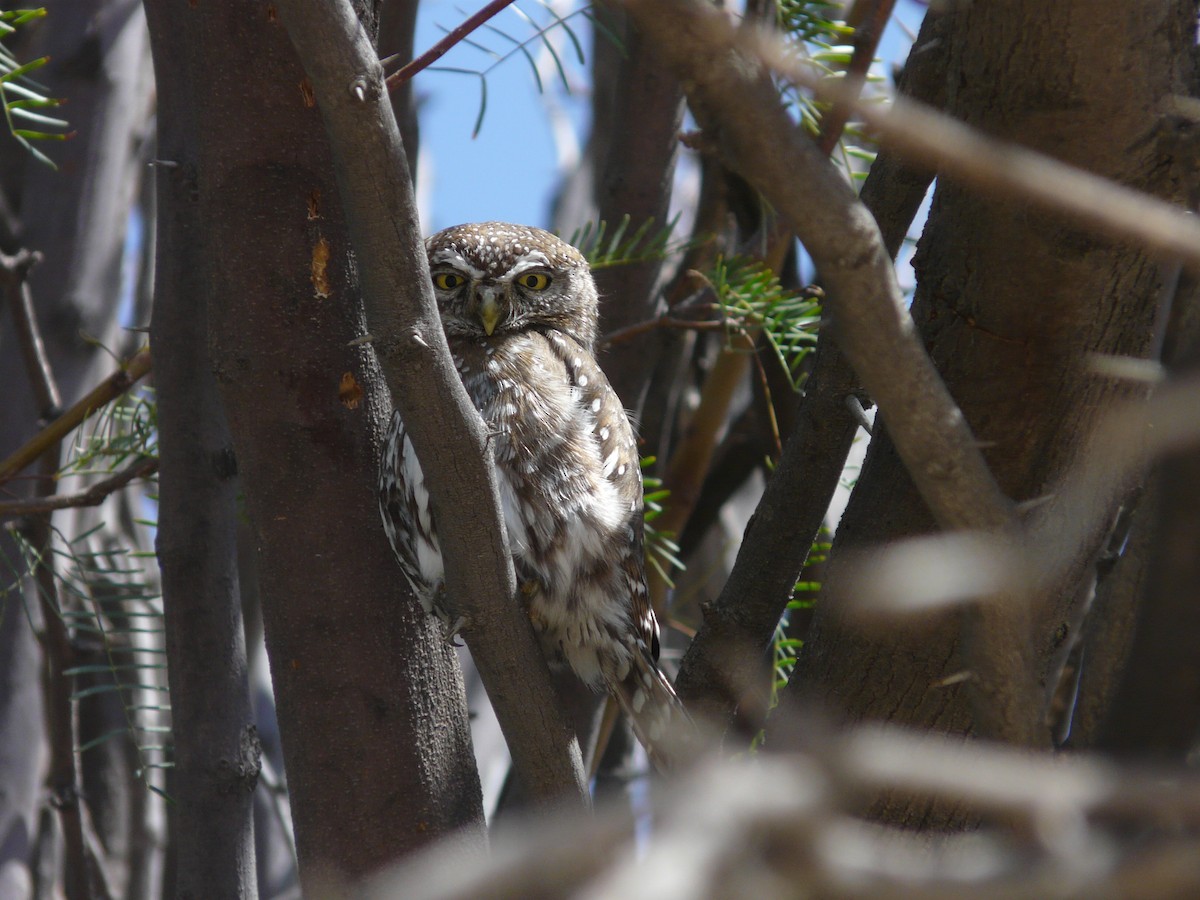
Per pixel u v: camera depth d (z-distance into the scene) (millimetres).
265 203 6883
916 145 2346
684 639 14258
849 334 4234
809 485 7129
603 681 9406
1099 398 5773
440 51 6594
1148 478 5164
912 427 4332
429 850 6840
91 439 9766
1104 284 5512
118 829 11492
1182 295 5652
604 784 11273
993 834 3404
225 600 7984
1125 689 3586
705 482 12117
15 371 11141
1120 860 1805
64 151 11695
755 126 3812
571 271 10414
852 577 6188
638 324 10398
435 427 5910
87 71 11930
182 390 7898
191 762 7891
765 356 10523
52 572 9047
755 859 1741
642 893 1613
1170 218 2352
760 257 10352
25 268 9344
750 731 8344
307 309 6992
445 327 10039
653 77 10570
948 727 6191
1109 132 5211
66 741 9688
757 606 7473
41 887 10820
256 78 6809
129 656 10883
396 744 6977
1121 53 5078
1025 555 4465
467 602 6418
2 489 8773
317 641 6980
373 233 5512
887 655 6145
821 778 1856
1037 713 4688
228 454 7977
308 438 7008
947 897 1811
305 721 6973
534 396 9055
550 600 8883
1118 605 5254
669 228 9906
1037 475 5887
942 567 2932
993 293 5723
